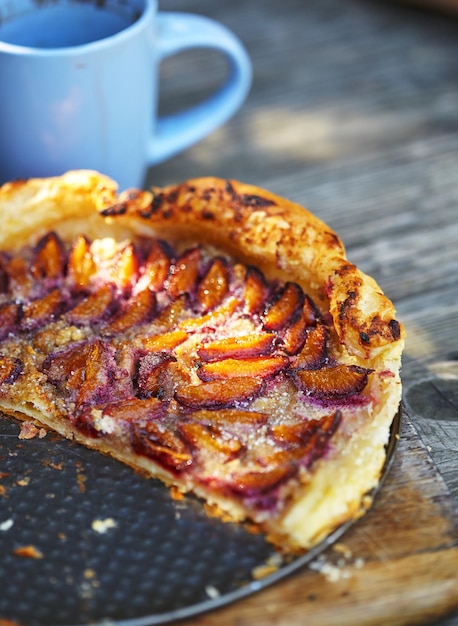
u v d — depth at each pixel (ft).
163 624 1.97
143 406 2.19
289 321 2.31
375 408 2.18
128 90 2.58
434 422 2.30
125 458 2.18
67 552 2.06
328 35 3.39
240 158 2.97
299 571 2.02
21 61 2.46
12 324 2.34
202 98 3.16
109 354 2.27
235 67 2.82
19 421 2.24
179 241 2.46
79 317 2.34
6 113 2.54
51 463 2.18
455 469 2.21
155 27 2.63
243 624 1.97
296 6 3.49
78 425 2.19
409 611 1.99
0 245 2.46
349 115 3.12
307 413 2.18
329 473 2.09
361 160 2.97
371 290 2.28
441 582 2.01
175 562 2.04
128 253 2.41
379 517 2.09
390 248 2.73
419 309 2.57
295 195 2.86
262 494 2.07
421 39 3.37
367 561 2.04
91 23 2.65
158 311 2.36
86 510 2.11
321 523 2.06
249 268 2.39
